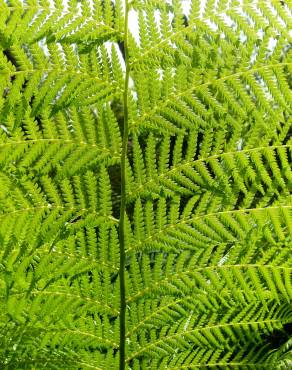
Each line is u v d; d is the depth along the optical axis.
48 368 1.53
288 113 1.44
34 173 1.49
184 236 1.54
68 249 1.54
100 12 1.46
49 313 1.54
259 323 1.58
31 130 1.47
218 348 1.59
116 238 1.55
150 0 1.45
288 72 1.43
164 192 1.53
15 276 1.50
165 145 1.52
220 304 1.61
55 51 1.45
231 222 1.52
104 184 1.52
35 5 1.42
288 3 1.39
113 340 1.59
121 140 1.52
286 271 1.51
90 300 1.57
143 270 1.57
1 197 1.48
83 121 1.49
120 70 1.49
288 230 1.49
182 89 1.48
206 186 1.52
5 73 1.43
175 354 1.63
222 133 1.49
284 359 1.57
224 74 1.46
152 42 1.47
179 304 1.58
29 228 1.49
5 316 1.55
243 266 1.53
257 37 1.42
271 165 1.48
